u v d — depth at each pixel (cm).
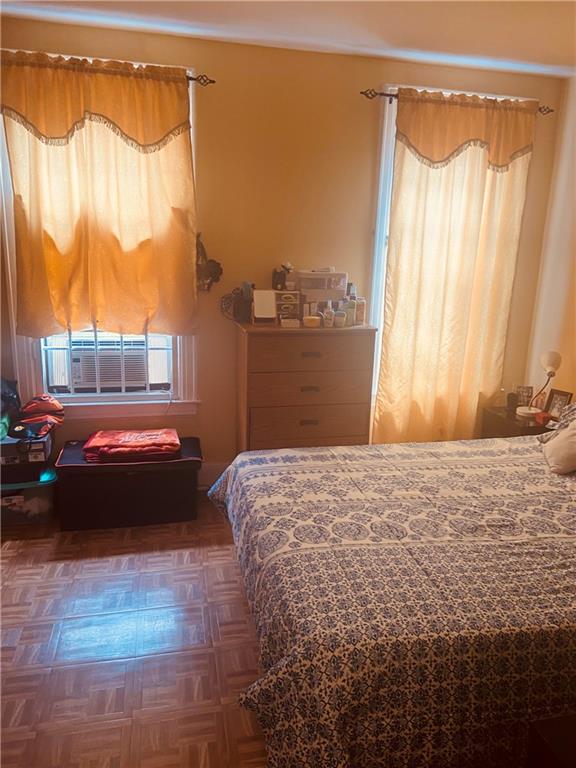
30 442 288
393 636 142
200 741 175
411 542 185
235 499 232
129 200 296
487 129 330
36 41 282
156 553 279
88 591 246
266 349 297
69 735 176
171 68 287
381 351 346
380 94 318
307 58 313
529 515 208
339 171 330
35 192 281
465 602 155
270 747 141
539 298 376
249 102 311
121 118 286
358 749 137
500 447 278
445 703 141
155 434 317
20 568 262
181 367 334
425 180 325
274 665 151
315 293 317
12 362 309
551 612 152
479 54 310
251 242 329
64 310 299
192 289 311
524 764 136
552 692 148
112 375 330
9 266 298
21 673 200
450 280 349
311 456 257
